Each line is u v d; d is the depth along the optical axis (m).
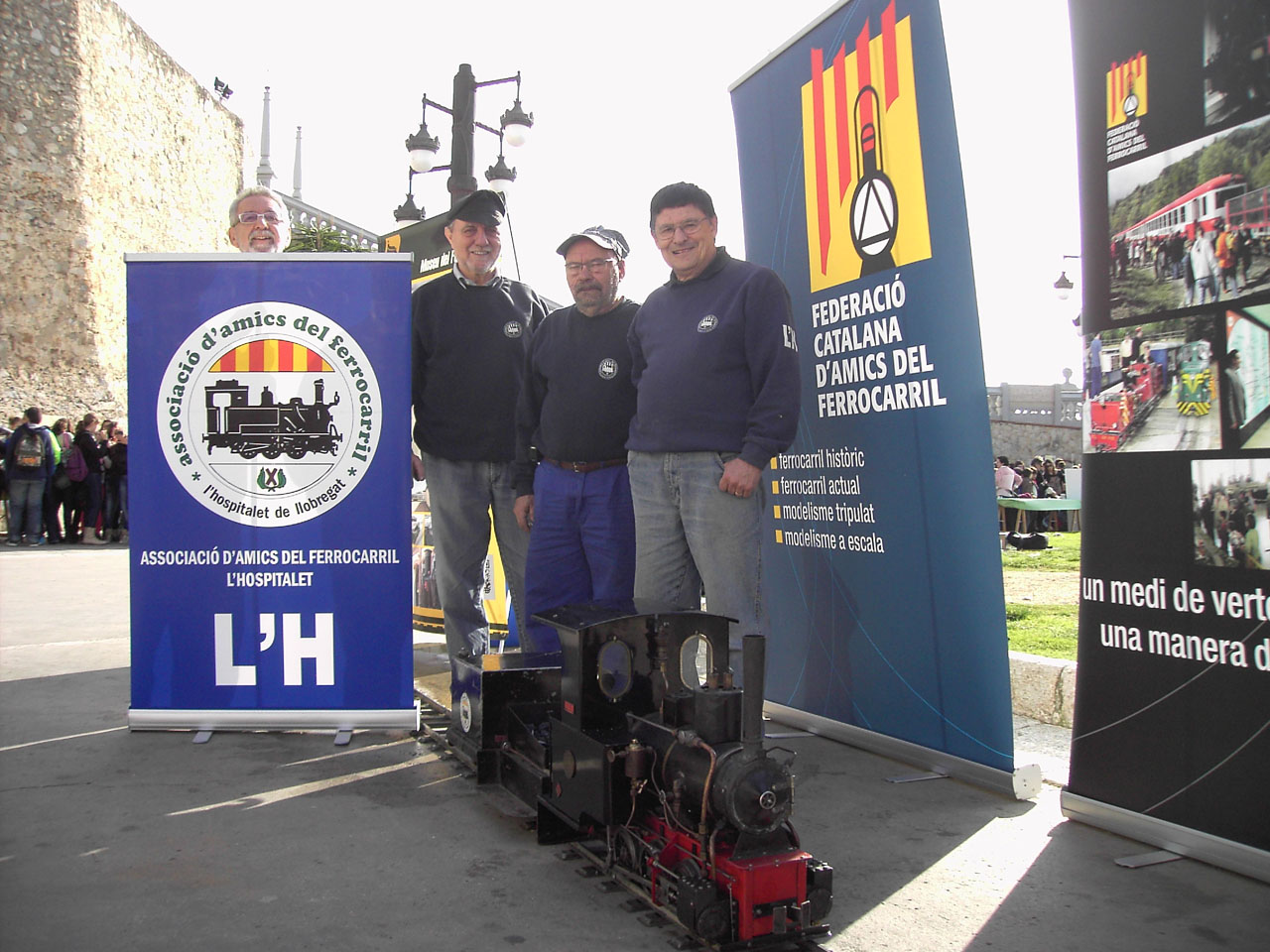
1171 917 2.66
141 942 2.47
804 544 4.62
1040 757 4.15
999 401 42.88
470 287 4.88
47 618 7.98
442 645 6.96
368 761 4.07
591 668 2.98
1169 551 3.07
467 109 10.44
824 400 4.41
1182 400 3.02
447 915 2.65
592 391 4.32
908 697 4.05
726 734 2.54
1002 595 3.59
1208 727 2.96
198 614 4.46
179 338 4.43
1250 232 2.81
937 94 3.65
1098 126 3.29
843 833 3.29
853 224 4.15
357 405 4.45
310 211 31.45
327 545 4.45
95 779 3.79
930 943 2.52
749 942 2.39
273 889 2.81
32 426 15.42
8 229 21.56
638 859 2.76
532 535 4.49
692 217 3.87
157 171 26.30
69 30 22.45
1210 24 2.91
